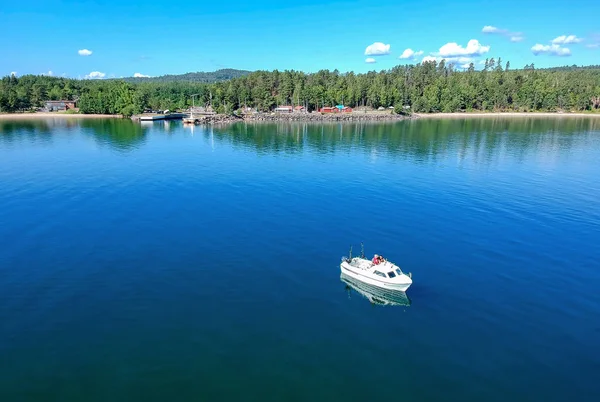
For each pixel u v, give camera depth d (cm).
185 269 4759
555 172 10375
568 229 6212
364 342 3491
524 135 18400
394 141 16350
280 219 6512
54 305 3978
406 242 5659
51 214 6694
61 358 3225
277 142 16062
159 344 3403
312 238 5744
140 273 4644
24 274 4597
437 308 4047
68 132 19400
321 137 17775
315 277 4628
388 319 3838
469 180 9400
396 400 2869
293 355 3300
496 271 4850
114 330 3591
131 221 6372
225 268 4800
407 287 4309
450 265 4988
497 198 7862
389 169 10631
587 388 3027
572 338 3616
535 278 4694
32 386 2931
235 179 9350
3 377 3012
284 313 3900
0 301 4034
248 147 14612
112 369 3108
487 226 6309
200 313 3869
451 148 14412
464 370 3186
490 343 3525
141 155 12688
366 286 4453
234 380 3009
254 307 3991
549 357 3359
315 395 2889
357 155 12850
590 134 18788
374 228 6162
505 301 4206
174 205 7238
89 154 12800
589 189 8612
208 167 10775
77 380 2995
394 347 3438
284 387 2953
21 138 16825
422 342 3516
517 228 6238
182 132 19862
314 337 3544
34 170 10212
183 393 2877
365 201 7581
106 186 8600
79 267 4781
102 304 4000
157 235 5791
